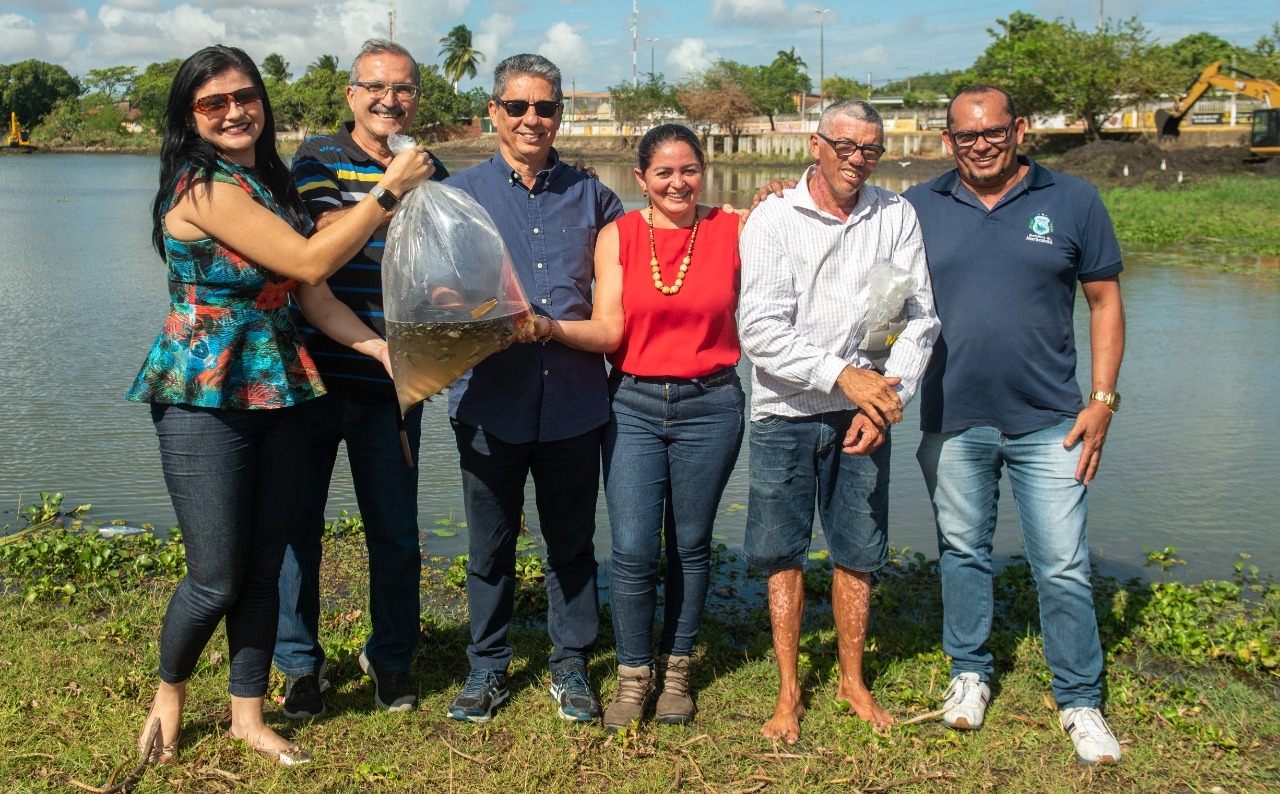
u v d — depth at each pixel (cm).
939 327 384
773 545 389
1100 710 396
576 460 387
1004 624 489
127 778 341
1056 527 384
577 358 381
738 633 474
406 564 394
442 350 339
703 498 388
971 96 379
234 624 359
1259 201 2712
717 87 7069
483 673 398
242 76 328
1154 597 505
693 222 382
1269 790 352
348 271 381
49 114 11444
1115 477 720
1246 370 1028
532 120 369
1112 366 388
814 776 360
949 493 402
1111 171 3578
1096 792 353
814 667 437
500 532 389
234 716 365
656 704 405
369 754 368
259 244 322
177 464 334
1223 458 757
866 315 374
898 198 389
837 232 373
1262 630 466
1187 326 1254
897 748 375
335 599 509
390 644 396
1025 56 4556
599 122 8269
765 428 385
